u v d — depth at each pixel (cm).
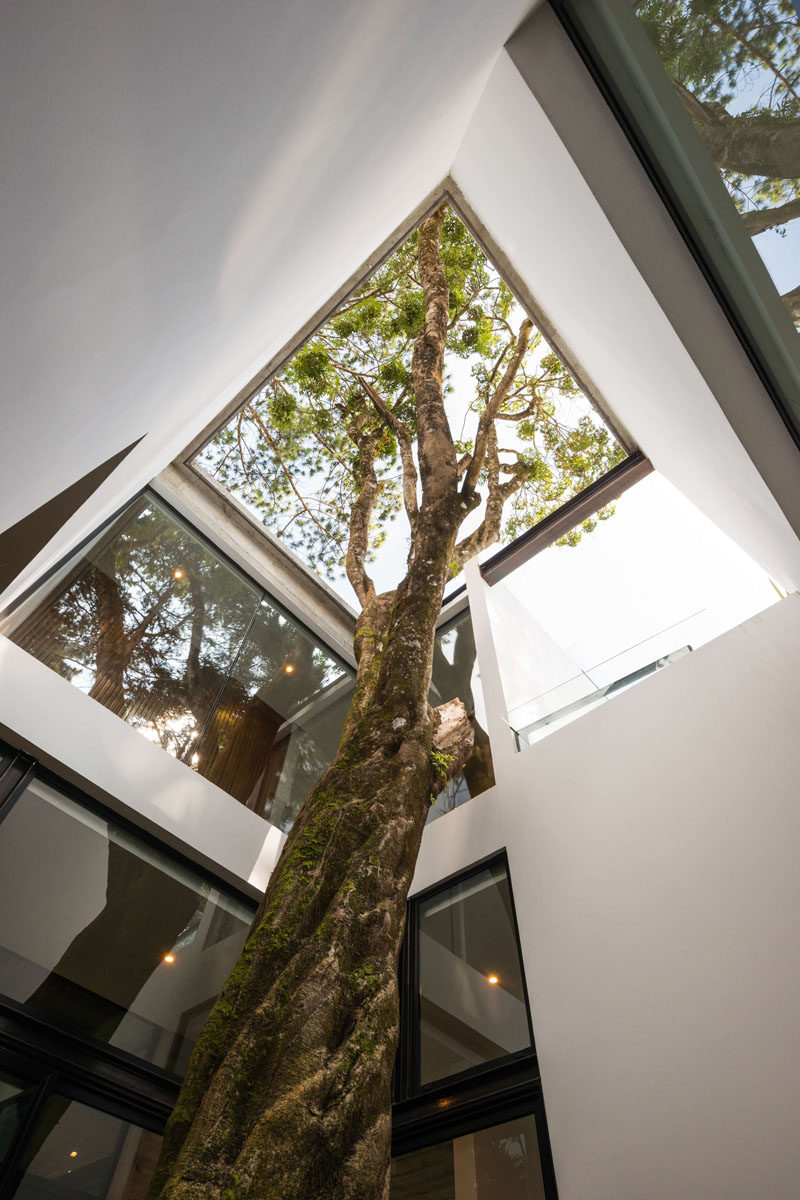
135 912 533
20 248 119
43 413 193
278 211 276
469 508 642
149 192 160
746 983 360
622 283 363
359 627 621
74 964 482
